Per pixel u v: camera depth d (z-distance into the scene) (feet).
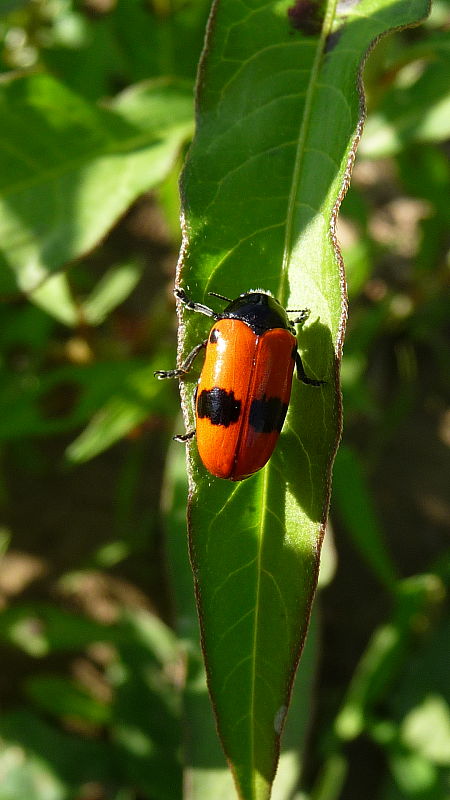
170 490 0.36
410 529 0.45
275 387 0.29
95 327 0.44
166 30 0.41
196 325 0.29
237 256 0.29
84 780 0.40
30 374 0.43
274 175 0.29
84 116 0.35
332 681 0.42
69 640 0.40
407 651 0.41
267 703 0.28
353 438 0.47
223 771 0.34
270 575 0.28
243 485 0.28
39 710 0.42
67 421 0.38
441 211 0.44
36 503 0.46
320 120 0.29
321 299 0.28
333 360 0.27
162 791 0.39
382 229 0.52
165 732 0.40
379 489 0.46
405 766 0.39
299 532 0.28
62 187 0.35
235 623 0.28
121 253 0.51
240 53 0.29
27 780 0.40
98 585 0.45
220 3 0.30
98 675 0.43
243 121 0.29
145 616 0.41
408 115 0.38
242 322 0.29
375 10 0.29
